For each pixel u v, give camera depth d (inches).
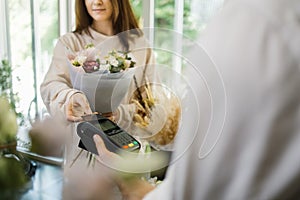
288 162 16.4
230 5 17.9
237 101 16.7
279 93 16.4
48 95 52.1
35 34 91.7
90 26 65.7
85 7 64.7
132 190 25.9
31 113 39.6
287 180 16.4
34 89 55.9
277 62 16.5
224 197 16.9
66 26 86.7
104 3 63.9
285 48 16.6
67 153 31.1
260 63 16.6
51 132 34.2
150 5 77.8
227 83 16.9
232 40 17.0
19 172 29.7
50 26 89.8
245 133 16.6
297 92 16.4
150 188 25.6
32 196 28.5
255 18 17.0
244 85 16.6
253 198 16.6
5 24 95.1
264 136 16.4
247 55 16.7
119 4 64.8
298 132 16.4
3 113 31.2
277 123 16.4
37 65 90.7
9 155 31.0
